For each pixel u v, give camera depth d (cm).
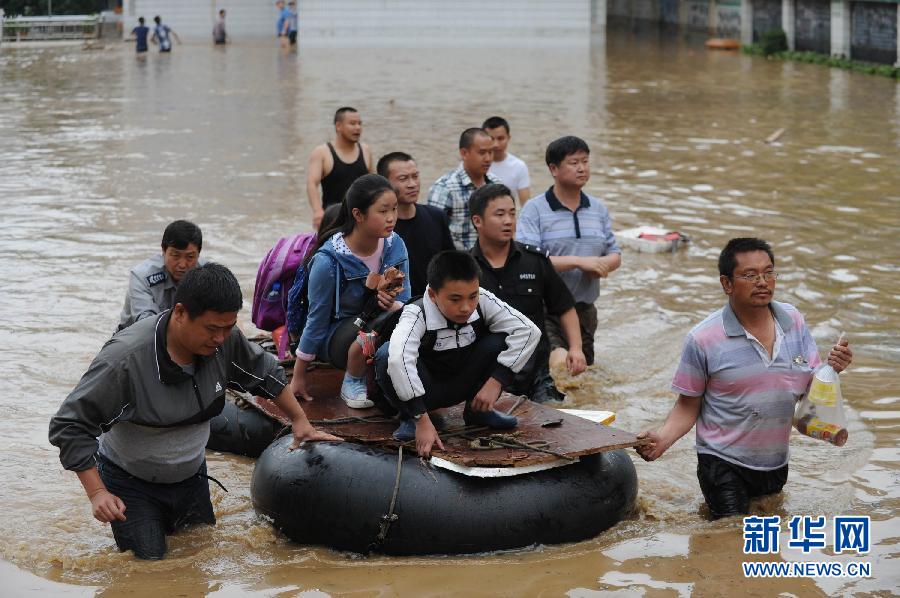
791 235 1289
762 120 2244
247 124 2270
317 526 574
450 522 554
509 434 591
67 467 516
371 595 518
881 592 519
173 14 4878
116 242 1261
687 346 601
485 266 738
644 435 596
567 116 2339
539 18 4303
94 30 4775
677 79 3042
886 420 750
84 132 2167
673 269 1155
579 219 845
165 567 550
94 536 591
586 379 839
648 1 5322
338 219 660
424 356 580
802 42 3694
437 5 4328
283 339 755
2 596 519
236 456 711
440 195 877
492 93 2766
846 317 978
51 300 1030
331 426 618
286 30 4228
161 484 568
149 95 2797
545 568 544
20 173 1717
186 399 537
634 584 527
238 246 1241
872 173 1670
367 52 4003
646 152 1883
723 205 1463
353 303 654
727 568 545
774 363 593
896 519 602
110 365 518
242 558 564
